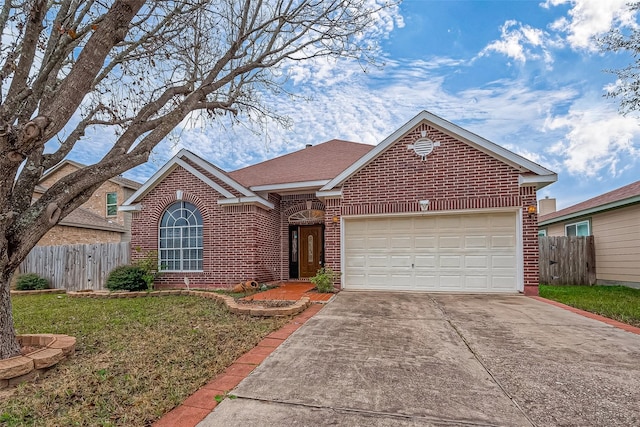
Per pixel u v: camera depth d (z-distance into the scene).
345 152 16.25
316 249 14.31
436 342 5.44
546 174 9.66
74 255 13.73
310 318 7.11
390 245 10.99
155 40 6.68
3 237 4.39
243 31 7.20
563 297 9.85
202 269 12.56
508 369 4.36
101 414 3.33
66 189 4.72
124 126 6.71
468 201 10.22
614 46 10.00
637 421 3.18
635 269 12.33
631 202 12.05
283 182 13.05
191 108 6.32
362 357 4.80
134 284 11.68
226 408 3.41
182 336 5.87
